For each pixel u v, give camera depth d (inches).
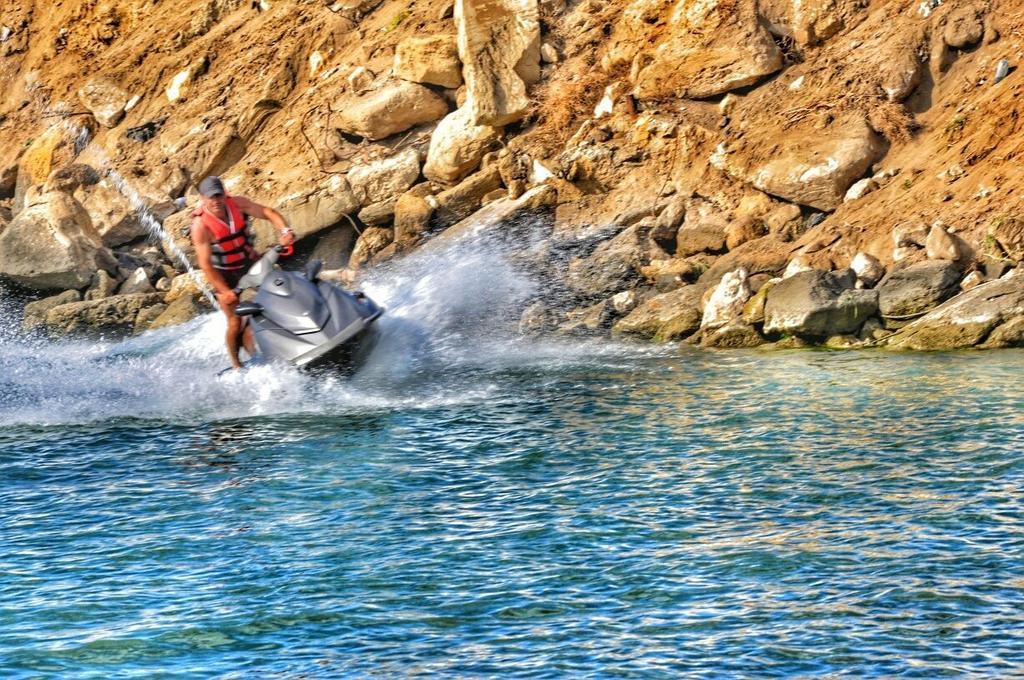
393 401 1198.3
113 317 1942.7
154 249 2190.0
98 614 676.7
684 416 1096.2
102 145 2413.9
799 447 968.3
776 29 1926.7
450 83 2094.0
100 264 2090.3
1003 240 1448.1
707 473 910.4
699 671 592.7
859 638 621.9
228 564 750.5
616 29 2065.7
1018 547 730.8
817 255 1556.3
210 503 879.7
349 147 2142.0
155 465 992.9
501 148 2010.3
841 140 1713.8
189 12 2581.2
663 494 863.7
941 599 663.1
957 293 1429.6
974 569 700.7
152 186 2281.0
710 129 1859.0
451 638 637.3
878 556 727.1
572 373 1323.8
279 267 1202.6
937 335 1378.0
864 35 1861.5
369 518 833.5
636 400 1173.1
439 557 752.3
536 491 882.8
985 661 592.4
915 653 603.5
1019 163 1544.0
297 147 2190.0
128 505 882.1
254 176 2186.3
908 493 840.3
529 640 632.4
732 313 1504.7
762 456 948.0
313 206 2064.5
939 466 897.5
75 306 1948.8
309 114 2222.0
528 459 970.1
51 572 744.3
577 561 738.8
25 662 618.5
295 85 2316.7
